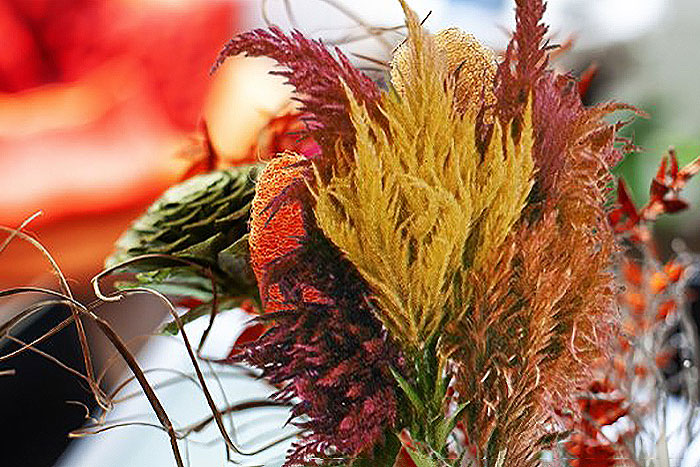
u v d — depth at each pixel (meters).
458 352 0.67
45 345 1.37
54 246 2.49
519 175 0.64
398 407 0.67
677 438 0.85
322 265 0.66
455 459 0.70
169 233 0.77
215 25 2.88
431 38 0.65
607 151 0.69
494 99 0.67
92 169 2.66
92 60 2.83
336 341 0.66
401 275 0.64
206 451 1.00
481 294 0.65
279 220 0.69
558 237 0.66
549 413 0.68
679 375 0.90
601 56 2.26
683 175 0.83
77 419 1.34
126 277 0.85
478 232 0.65
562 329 0.67
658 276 0.83
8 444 1.28
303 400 0.66
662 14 2.26
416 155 0.64
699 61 2.18
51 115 2.78
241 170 0.80
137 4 2.89
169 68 2.84
